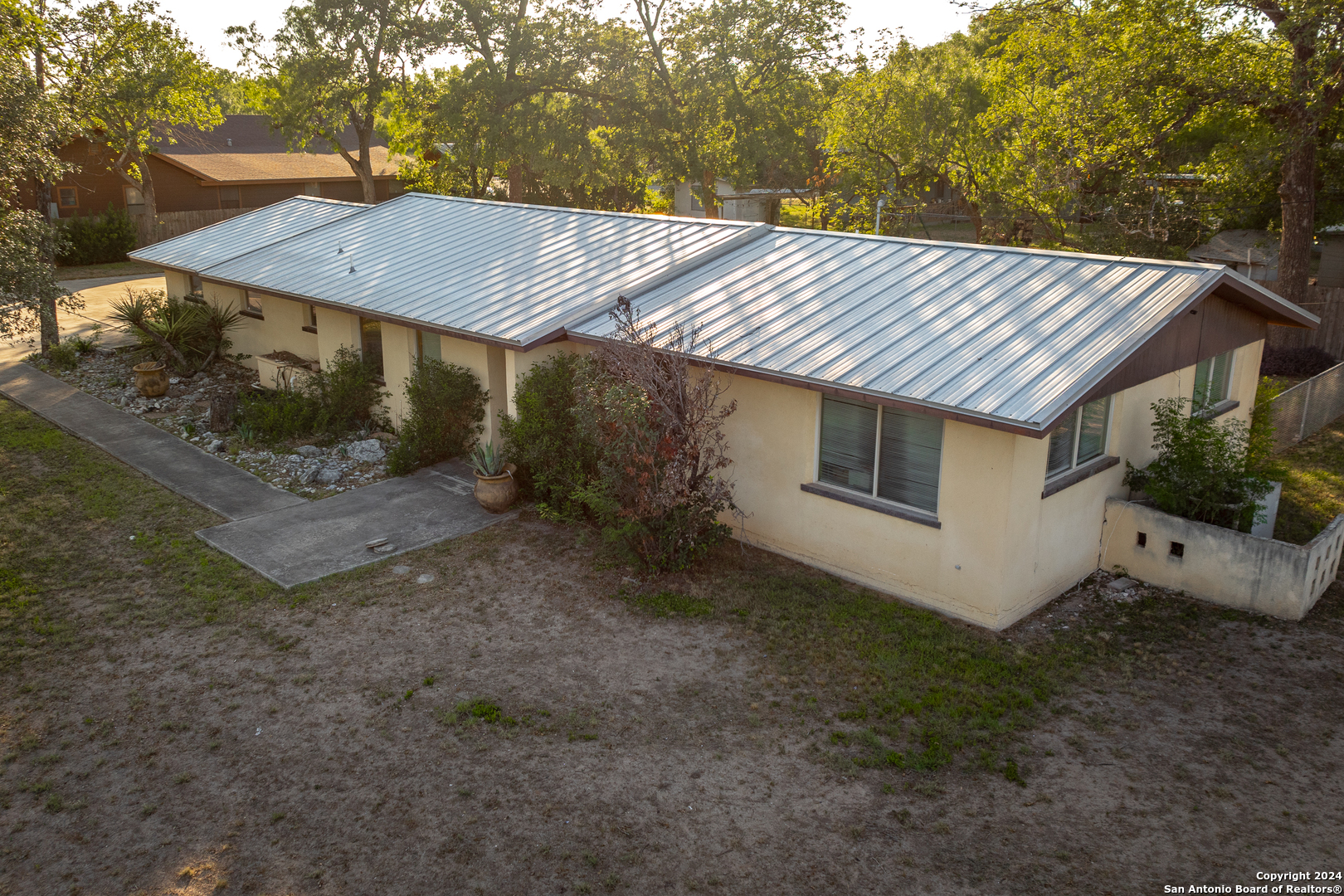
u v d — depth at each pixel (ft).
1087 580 35.29
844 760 24.40
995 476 29.71
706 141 125.29
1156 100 73.72
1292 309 39.99
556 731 25.81
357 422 54.19
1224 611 32.53
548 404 40.93
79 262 128.47
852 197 119.96
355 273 56.08
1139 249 84.28
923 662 29.12
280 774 24.02
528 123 126.21
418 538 38.86
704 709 26.81
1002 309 34.35
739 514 38.19
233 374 67.36
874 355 32.68
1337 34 63.31
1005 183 86.63
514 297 46.50
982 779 23.71
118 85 116.26
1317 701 27.02
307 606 32.99
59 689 27.76
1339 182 83.92
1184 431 34.78
